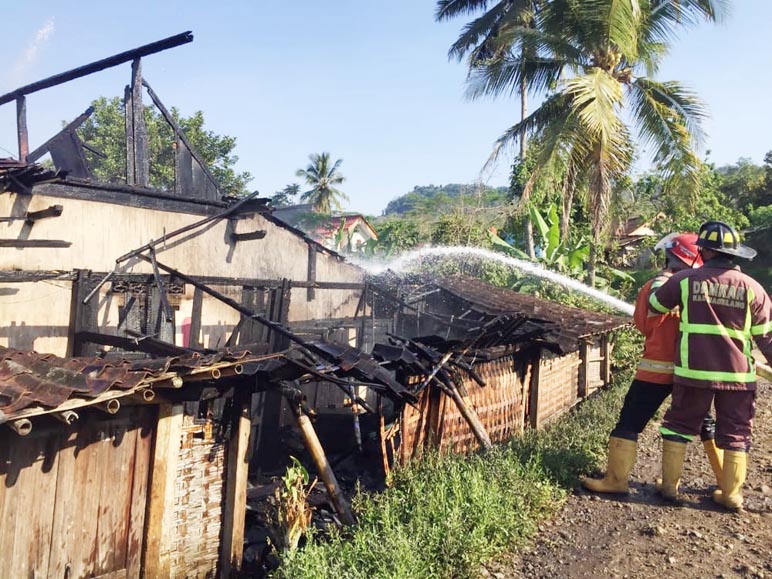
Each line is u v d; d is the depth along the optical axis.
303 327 8.59
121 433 3.93
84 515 3.75
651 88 15.98
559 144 14.89
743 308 5.04
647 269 27.14
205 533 4.47
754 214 32.62
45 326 5.88
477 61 22.16
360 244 21.55
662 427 5.45
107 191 6.40
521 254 17.06
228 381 4.52
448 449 6.19
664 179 16.72
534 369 8.58
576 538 4.80
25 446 3.48
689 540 4.62
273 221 8.22
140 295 6.70
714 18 15.34
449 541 4.25
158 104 7.71
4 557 3.40
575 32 15.52
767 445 7.19
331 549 4.25
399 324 9.93
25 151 6.49
